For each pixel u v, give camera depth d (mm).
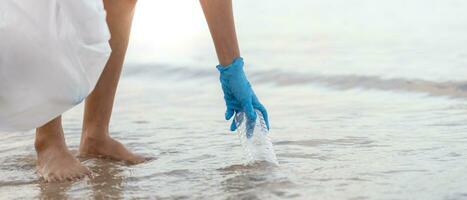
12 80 2945
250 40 9156
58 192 3174
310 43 8680
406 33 8773
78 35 2922
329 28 9672
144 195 3094
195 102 5777
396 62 7012
